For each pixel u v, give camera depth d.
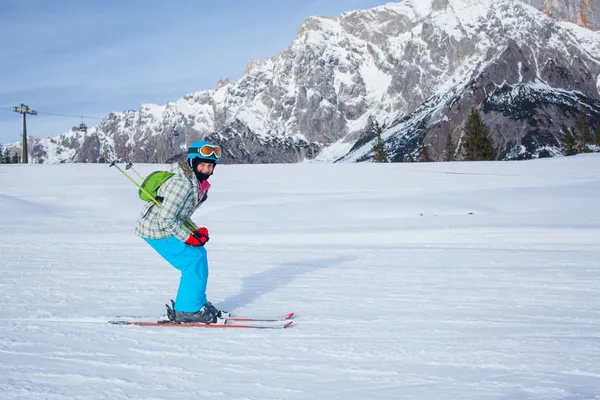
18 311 5.41
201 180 5.12
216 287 6.83
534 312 5.25
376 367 3.65
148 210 5.01
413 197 21.75
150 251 10.20
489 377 3.42
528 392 3.14
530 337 4.35
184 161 5.02
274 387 3.27
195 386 3.28
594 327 4.66
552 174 31.41
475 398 3.06
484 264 8.42
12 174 35.12
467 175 32.25
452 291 6.36
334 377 3.45
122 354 3.96
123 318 5.08
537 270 7.75
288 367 3.66
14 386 3.25
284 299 6.04
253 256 9.74
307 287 6.75
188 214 5.11
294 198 23.59
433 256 9.44
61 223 17.89
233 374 3.52
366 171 35.88
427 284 6.84
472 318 5.03
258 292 6.48
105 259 9.16
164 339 4.41
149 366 3.67
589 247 10.29
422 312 5.30
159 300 5.98
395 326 4.76
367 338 4.38
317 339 4.38
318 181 31.38
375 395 3.13
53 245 11.24
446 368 3.61
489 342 4.22
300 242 12.23
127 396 3.11
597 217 16.03
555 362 3.71
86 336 4.47
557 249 10.11
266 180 32.22
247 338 4.45
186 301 4.94
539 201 20.12
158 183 4.91
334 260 9.16
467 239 12.05
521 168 35.72
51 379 3.39
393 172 34.81
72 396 3.10
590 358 3.78
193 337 4.48
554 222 15.04
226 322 4.97
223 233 14.30
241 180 32.22
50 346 4.16
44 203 23.30
